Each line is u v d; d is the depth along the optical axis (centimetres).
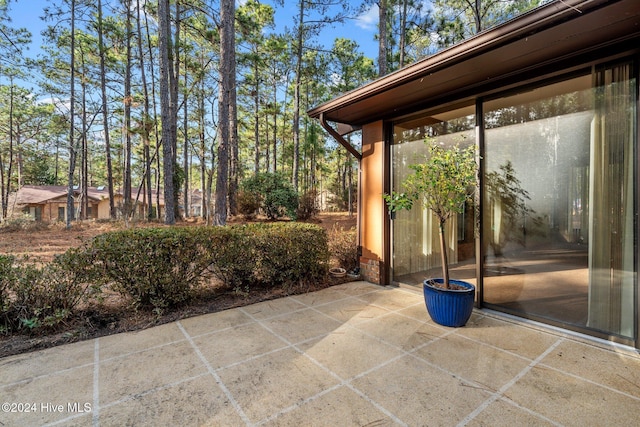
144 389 204
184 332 293
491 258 348
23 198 2273
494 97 338
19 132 1939
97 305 340
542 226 309
